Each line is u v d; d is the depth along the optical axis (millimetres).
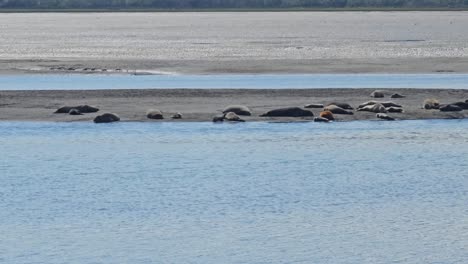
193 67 155375
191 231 59969
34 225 61406
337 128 95312
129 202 66938
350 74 142625
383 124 97375
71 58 180750
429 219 62500
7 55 192500
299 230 60062
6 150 85188
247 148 85688
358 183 72562
